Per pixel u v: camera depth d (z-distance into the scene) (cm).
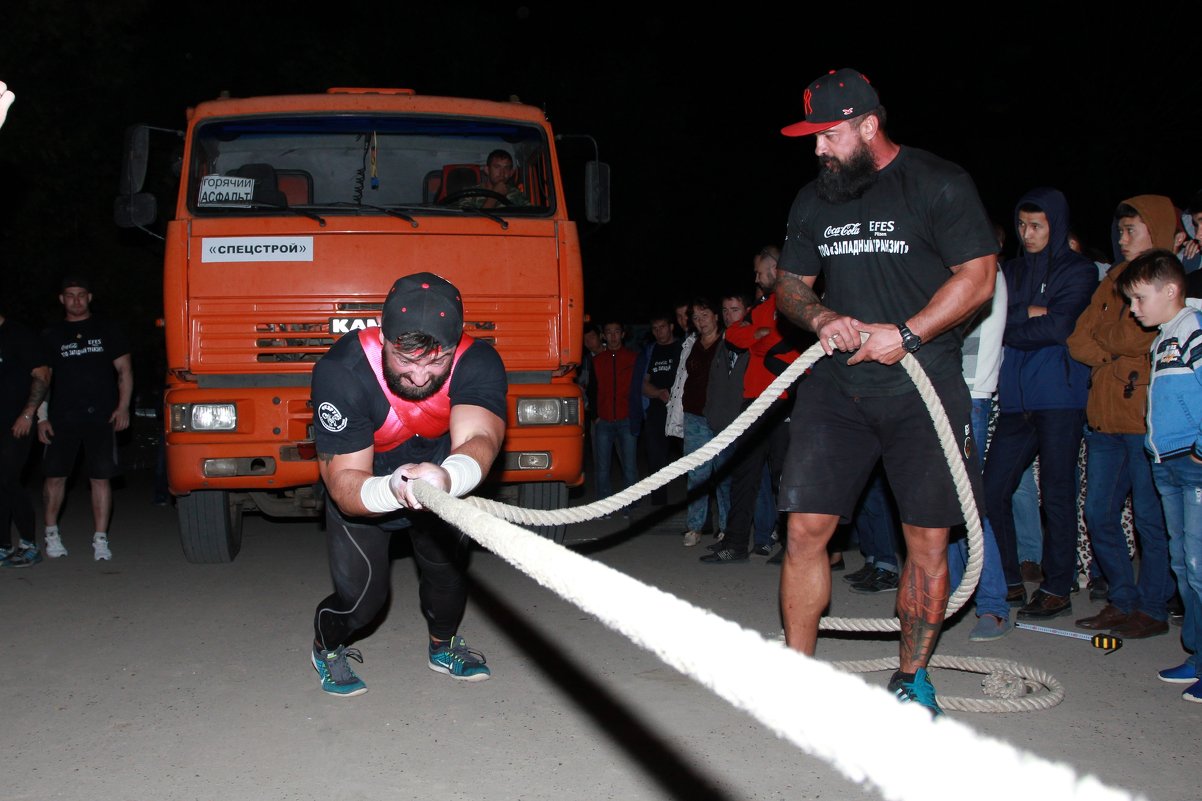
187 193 685
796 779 379
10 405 773
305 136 737
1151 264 477
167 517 1020
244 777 387
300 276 671
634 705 459
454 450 370
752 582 706
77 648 558
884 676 496
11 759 406
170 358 671
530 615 614
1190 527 462
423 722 442
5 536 776
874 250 398
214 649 555
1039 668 507
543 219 700
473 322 683
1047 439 590
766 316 743
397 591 686
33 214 1598
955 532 518
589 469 1463
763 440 754
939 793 57
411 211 686
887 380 400
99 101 1627
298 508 743
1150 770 381
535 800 364
